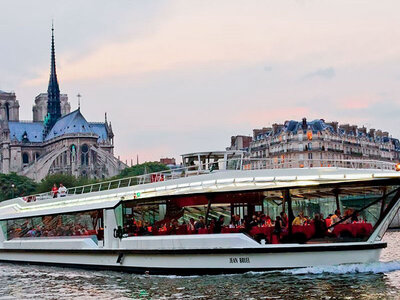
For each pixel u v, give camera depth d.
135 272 32.88
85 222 36.94
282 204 29.38
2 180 199.12
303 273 28.12
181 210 31.55
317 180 28.50
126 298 25.97
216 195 30.36
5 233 43.97
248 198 30.00
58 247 38.12
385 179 27.62
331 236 28.59
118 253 33.53
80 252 36.34
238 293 25.23
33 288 30.27
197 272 30.20
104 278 31.89
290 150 148.38
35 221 41.28
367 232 28.42
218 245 29.52
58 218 39.12
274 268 28.55
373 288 25.16
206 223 30.55
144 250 31.95
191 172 33.03
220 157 33.59
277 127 157.00
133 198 33.38
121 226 33.78
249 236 29.00
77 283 30.89
